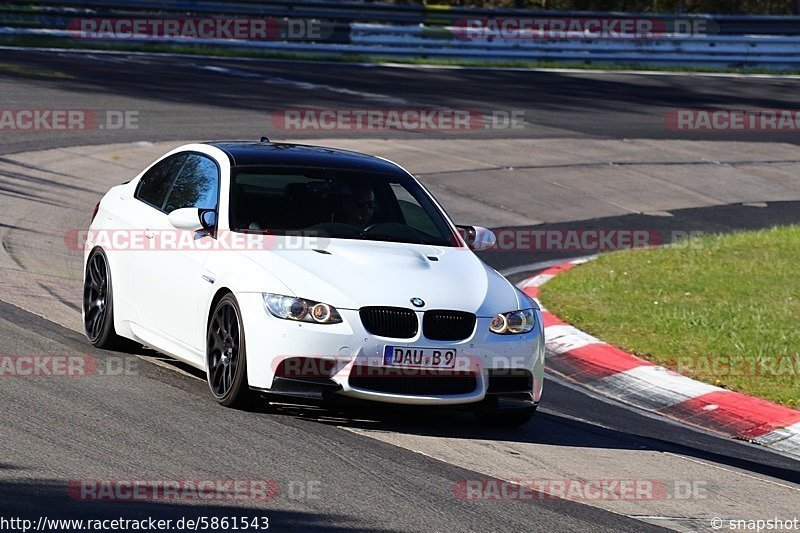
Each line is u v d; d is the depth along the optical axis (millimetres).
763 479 23125
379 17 101062
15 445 20266
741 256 48219
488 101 85625
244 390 23516
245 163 26984
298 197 26359
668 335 34812
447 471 21312
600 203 61594
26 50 84250
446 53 103500
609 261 46625
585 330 35438
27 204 47000
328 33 99375
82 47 88938
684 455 24484
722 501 21188
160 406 23672
